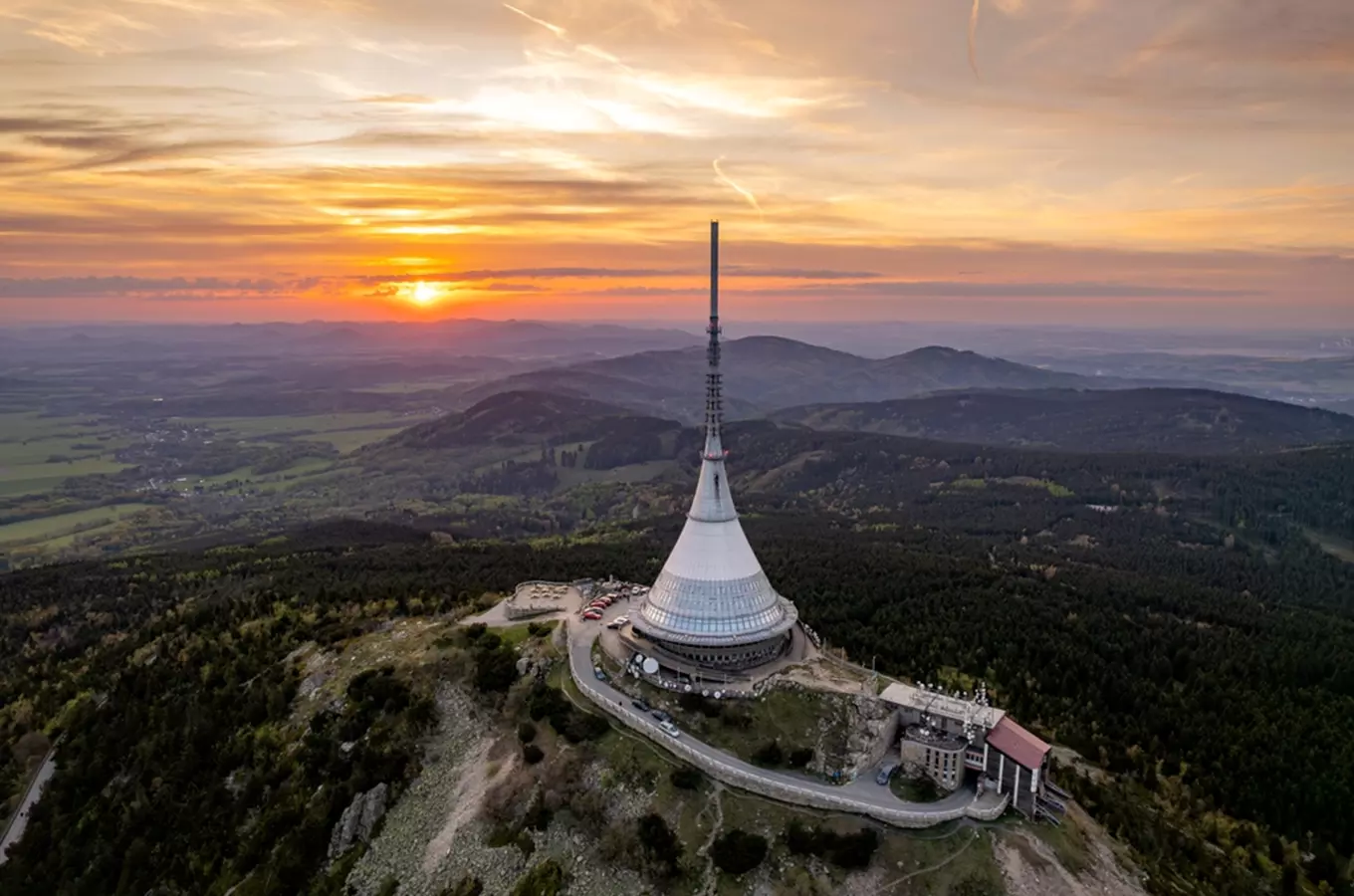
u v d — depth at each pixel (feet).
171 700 546.26
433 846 413.39
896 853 355.36
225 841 449.48
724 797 386.93
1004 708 524.11
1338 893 398.21
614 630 526.16
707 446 477.36
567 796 402.52
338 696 511.81
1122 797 432.66
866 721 412.77
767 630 467.52
